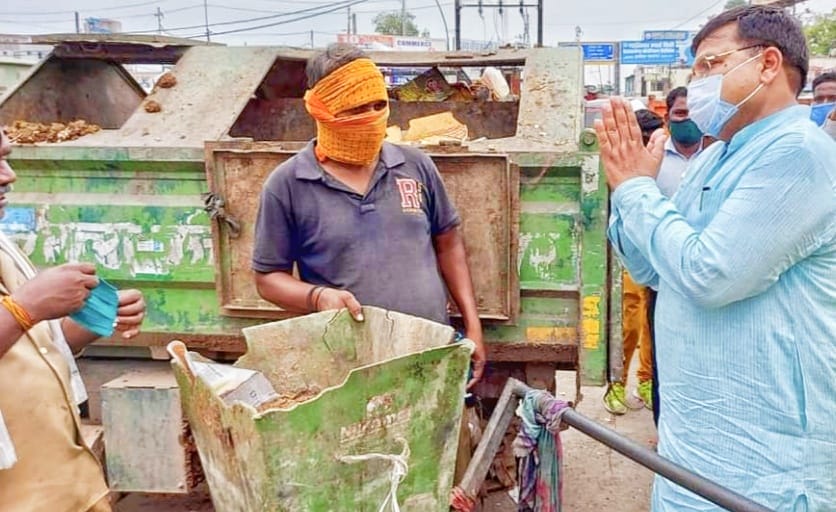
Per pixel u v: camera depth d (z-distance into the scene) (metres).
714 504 1.91
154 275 3.13
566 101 3.26
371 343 2.55
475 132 4.71
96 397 3.31
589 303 2.89
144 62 4.43
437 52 4.03
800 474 1.89
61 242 3.17
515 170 2.84
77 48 4.24
